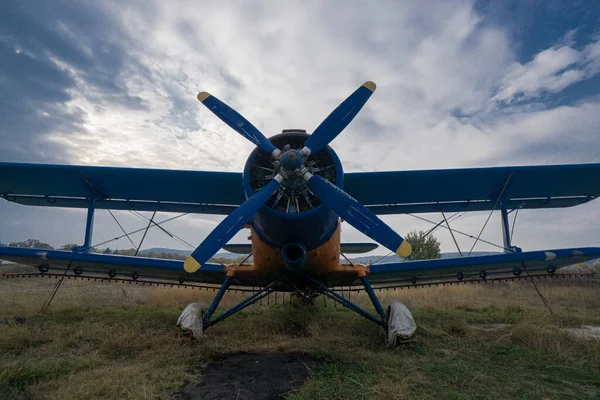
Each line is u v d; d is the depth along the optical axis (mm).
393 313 4812
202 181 6660
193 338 4605
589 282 13445
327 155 5340
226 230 4301
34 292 10305
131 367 3512
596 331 5879
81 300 8266
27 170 6297
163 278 6363
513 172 6145
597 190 6715
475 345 4680
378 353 4277
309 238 4820
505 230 6594
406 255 4164
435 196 7246
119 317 6113
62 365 3516
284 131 5453
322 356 4004
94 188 6941
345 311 7523
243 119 5234
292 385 3148
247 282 6145
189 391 3018
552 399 2971
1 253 5312
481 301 9664
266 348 4348
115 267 5773
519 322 6004
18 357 3869
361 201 7484
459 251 6500
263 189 4574
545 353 4320
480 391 3076
